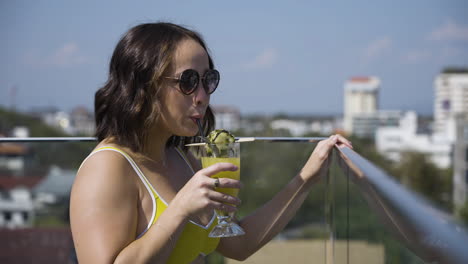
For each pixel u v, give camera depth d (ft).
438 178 106.93
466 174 90.22
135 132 4.02
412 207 1.79
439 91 285.02
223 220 4.06
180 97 3.97
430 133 194.39
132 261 3.35
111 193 3.67
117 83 4.08
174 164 4.72
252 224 5.19
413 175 113.19
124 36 4.14
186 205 3.40
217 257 5.65
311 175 5.21
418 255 1.84
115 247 3.48
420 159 112.88
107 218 3.57
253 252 5.23
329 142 5.16
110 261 3.40
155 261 3.39
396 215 2.13
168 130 4.31
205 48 4.29
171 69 3.96
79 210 3.59
